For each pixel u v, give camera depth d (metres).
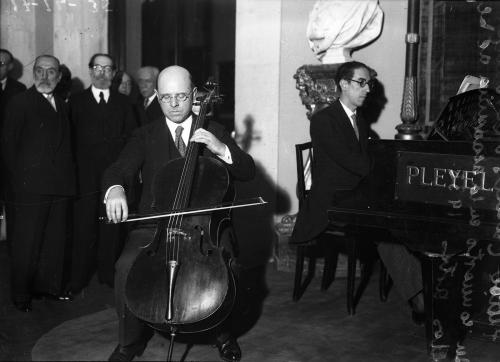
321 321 3.67
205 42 10.14
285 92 4.92
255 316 3.74
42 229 3.80
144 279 2.69
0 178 4.28
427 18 4.94
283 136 4.94
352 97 3.95
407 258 3.47
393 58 4.96
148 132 3.15
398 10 4.93
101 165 4.11
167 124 3.13
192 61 8.63
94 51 5.11
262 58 4.91
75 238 4.11
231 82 8.71
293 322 3.64
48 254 3.91
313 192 3.93
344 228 3.79
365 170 3.74
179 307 2.59
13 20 4.98
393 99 5.00
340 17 4.72
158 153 3.09
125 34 5.86
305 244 3.96
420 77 5.00
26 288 3.74
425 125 4.98
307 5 4.89
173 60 7.85
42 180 3.71
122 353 2.85
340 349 3.22
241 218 4.86
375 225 3.06
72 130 4.11
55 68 3.80
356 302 4.03
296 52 4.90
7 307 3.76
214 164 2.96
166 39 7.80
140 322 2.83
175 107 3.04
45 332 3.35
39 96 3.76
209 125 3.16
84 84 5.09
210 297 2.61
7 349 3.08
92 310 3.75
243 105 4.99
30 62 5.03
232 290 2.71
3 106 4.66
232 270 2.84
